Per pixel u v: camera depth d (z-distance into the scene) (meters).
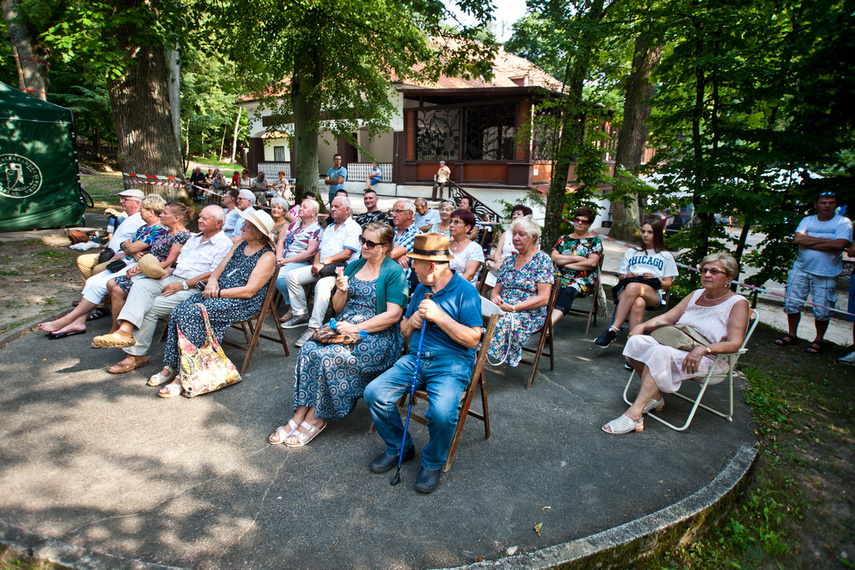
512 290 4.26
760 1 5.34
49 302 5.71
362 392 3.17
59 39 6.70
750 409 3.84
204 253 4.29
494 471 2.94
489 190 15.27
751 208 5.23
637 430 3.43
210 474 2.83
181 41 8.66
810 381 4.41
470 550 2.34
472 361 3.00
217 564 2.22
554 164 7.66
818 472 3.21
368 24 10.55
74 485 2.70
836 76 4.91
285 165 22.62
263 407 3.59
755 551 2.71
